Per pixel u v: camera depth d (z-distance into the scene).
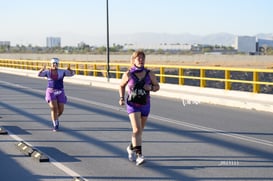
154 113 16.28
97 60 94.62
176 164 8.41
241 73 57.59
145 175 7.63
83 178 7.42
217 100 19.41
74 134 11.68
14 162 8.53
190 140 10.87
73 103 19.67
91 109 17.34
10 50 160.88
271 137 11.30
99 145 10.23
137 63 8.19
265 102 17.70
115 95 24.00
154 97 23.03
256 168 8.09
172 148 9.88
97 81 32.56
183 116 15.45
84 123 13.60
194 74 52.53
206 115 15.73
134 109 8.27
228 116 15.46
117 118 14.73
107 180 7.32
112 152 9.48
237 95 20.41
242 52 136.38
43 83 33.84
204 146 10.12
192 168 8.09
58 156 9.08
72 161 8.64
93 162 8.57
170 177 7.50
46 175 7.60
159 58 93.81
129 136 11.39
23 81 36.41
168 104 19.58
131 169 8.04
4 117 14.93
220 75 51.00
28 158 8.88
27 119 14.46
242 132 12.06
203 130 12.39
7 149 9.73
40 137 11.25
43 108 17.53
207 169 8.02
